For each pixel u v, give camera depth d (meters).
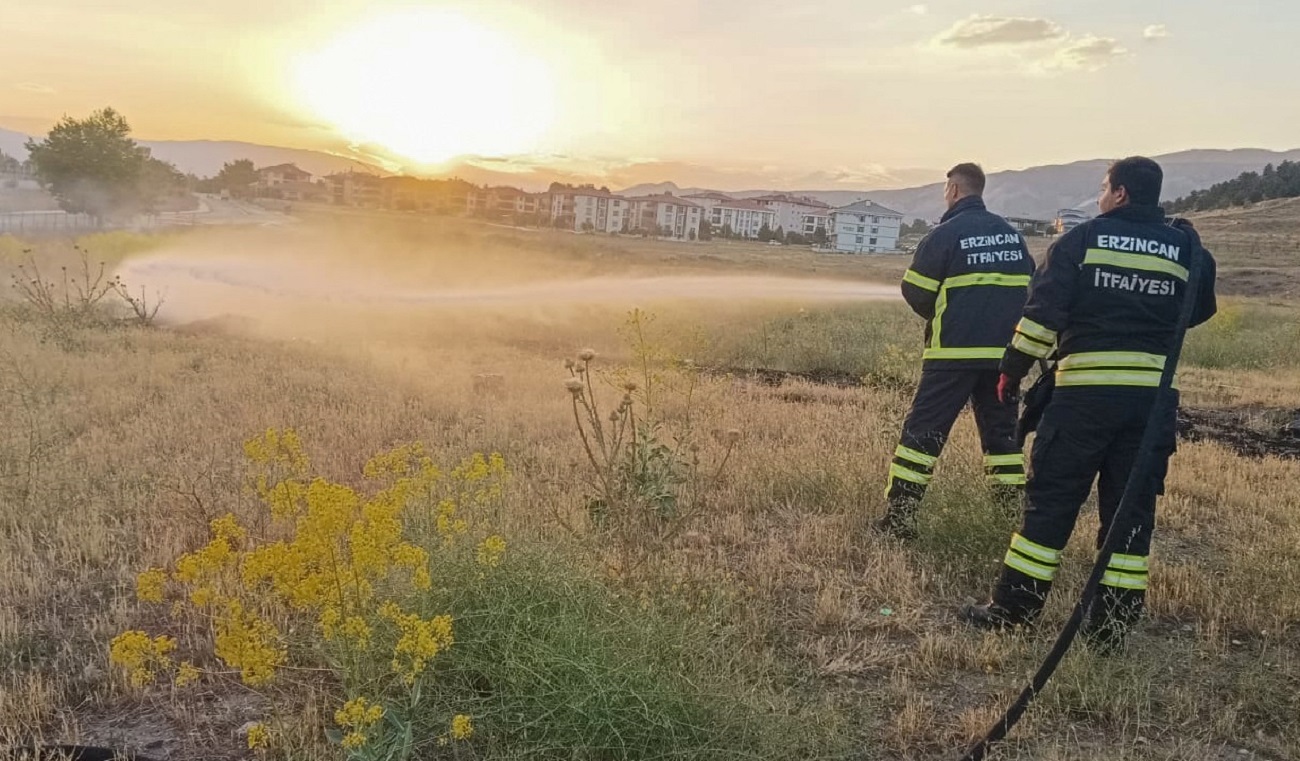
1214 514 6.32
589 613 3.46
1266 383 13.21
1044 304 4.22
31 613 4.14
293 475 4.02
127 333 12.84
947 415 5.43
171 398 8.44
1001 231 5.46
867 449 7.13
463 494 4.19
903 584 4.77
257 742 2.96
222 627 3.24
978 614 4.43
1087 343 4.19
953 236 5.42
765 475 6.39
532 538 4.07
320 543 2.90
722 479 6.46
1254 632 4.41
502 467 4.12
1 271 23.48
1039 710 3.61
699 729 3.02
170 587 4.35
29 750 3.11
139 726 3.30
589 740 2.93
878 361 12.70
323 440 7.16
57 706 3.39
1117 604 4.15
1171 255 4.15
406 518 3.95
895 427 7.23
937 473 5.89
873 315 19.62
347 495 2.93
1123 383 4.12
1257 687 3.75
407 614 3.29
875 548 5.24
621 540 4.26
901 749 3.38
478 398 8.98
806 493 6.17
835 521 5.68
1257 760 3.37
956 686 3.85
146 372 9.64
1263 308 29.88
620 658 3.14
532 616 3.36
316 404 8.48
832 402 10.00
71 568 4.64
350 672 2.98
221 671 3.63
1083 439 4.19
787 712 3.25
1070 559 5.11
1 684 3.48
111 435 7.07
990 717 3.53
